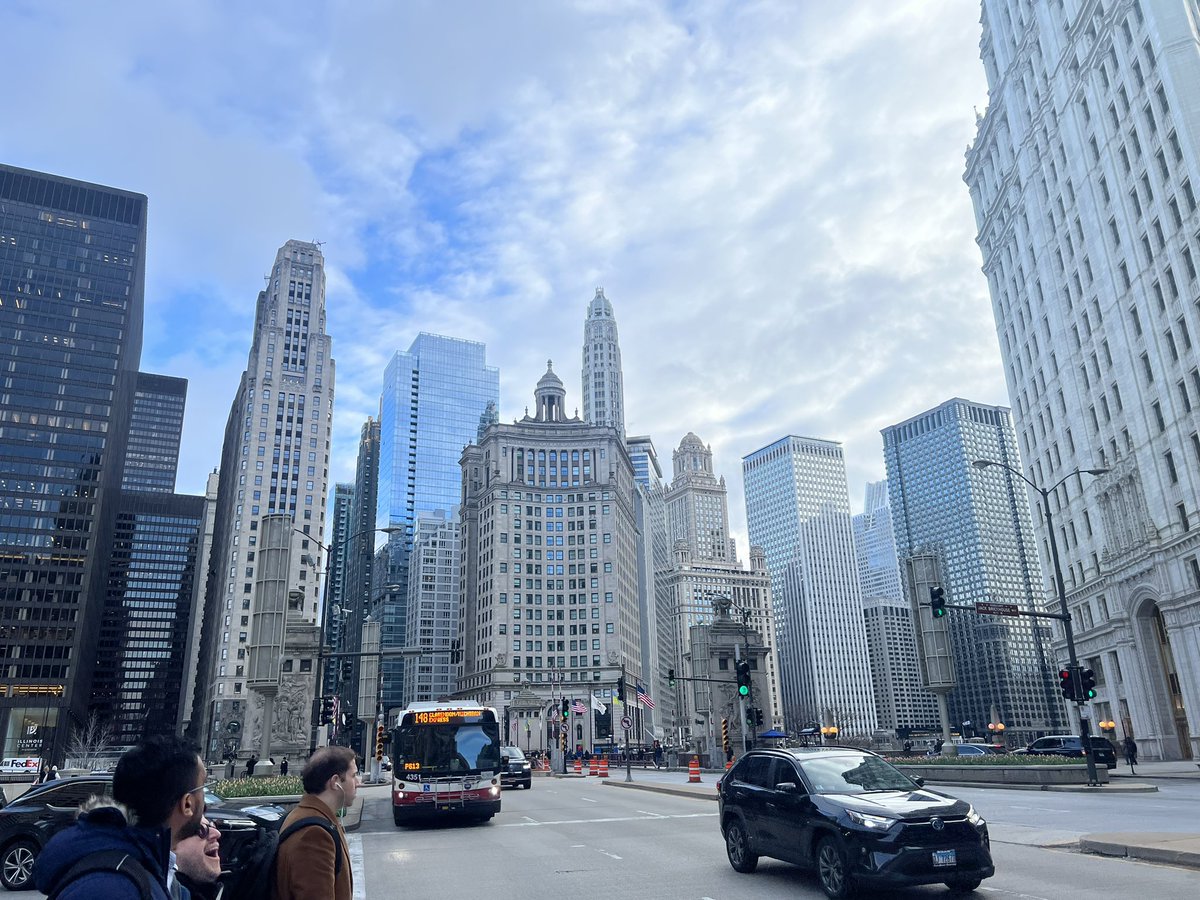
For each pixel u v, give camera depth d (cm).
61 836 330
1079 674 3050
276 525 4503
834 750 1399
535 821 2416
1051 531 3438
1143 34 5322
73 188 17488
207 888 457
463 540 17050
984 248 8569
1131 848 1409
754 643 6681
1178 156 5056
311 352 17125
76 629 15112
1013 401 8119
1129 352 5691
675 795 3272
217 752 13875
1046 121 6906
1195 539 4922
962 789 3228
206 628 18762
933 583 5225
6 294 16312
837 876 1145
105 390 16600
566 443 16338
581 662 14950
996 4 7850
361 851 1877
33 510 15425
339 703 5212
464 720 2423
